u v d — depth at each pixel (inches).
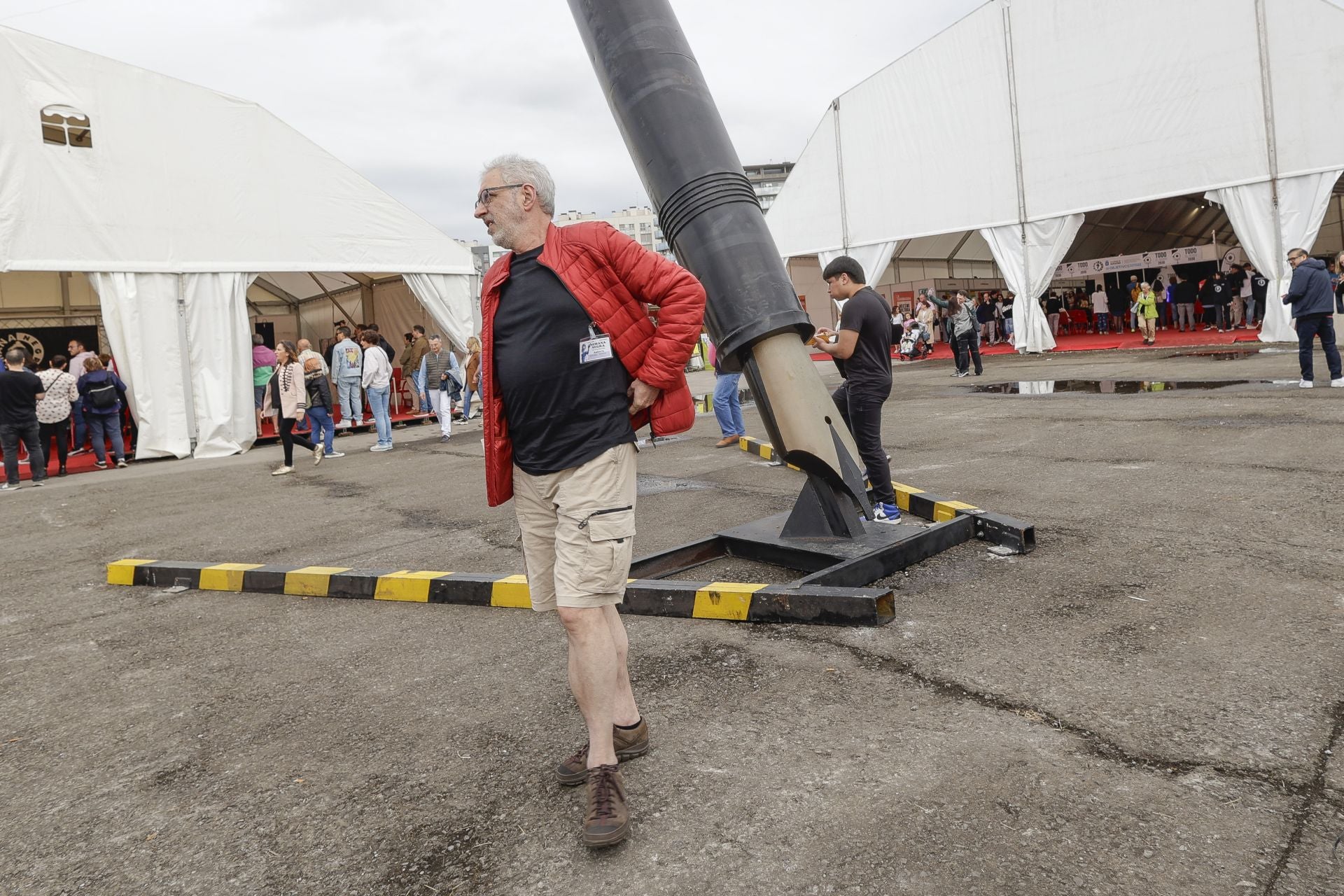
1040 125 753.0
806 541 170.4
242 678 141.4
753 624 140.9
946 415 397.7
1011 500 210.1
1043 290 771.4
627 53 163.9
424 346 651.5
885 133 861.8
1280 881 69.1
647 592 151.3
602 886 77.5
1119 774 87.0
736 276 158.1
